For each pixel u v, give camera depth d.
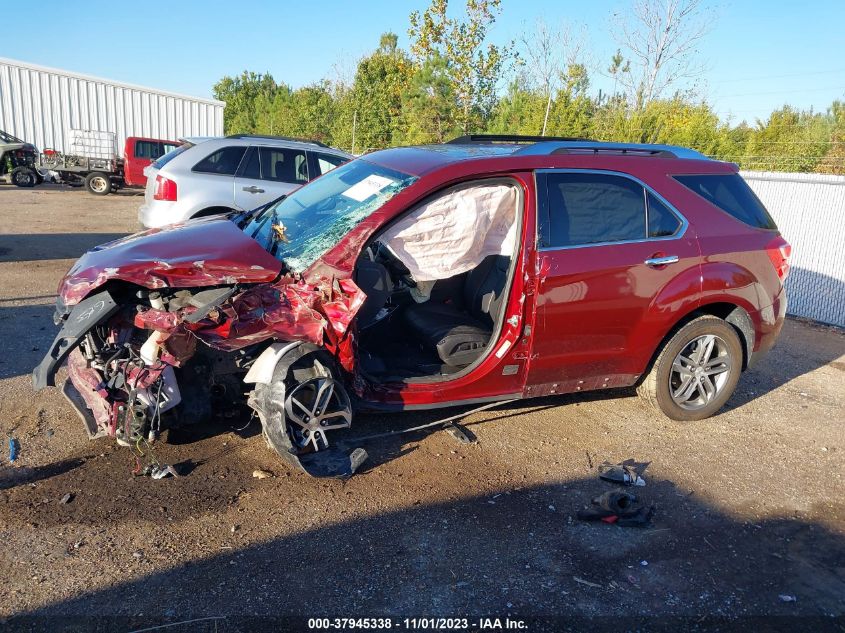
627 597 3.06
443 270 4.12
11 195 18.12
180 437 4.16
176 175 8.34
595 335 4.43
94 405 3.66
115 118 24.53
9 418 4.29
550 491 3.93
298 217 4.43
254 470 3.87
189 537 3.25
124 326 3.62
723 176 5.03
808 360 6.98
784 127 28.14
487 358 4.22
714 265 4.73
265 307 3.65
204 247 3.84
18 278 8.02
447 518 3.57
